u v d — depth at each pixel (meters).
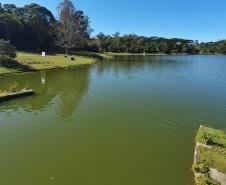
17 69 56.31
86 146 19.98
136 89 40.16
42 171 16.53
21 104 30.69
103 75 55.50
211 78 53.94
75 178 15.80
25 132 22.45
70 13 104.31
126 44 188.75
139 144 20.41
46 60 72.50
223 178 14.39
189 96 35.81
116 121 25.42
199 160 16.14
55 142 20.61
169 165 17.31
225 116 27.02
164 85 44.16
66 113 27.61
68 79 48.53
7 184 15.24
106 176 16.02
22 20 107.19
